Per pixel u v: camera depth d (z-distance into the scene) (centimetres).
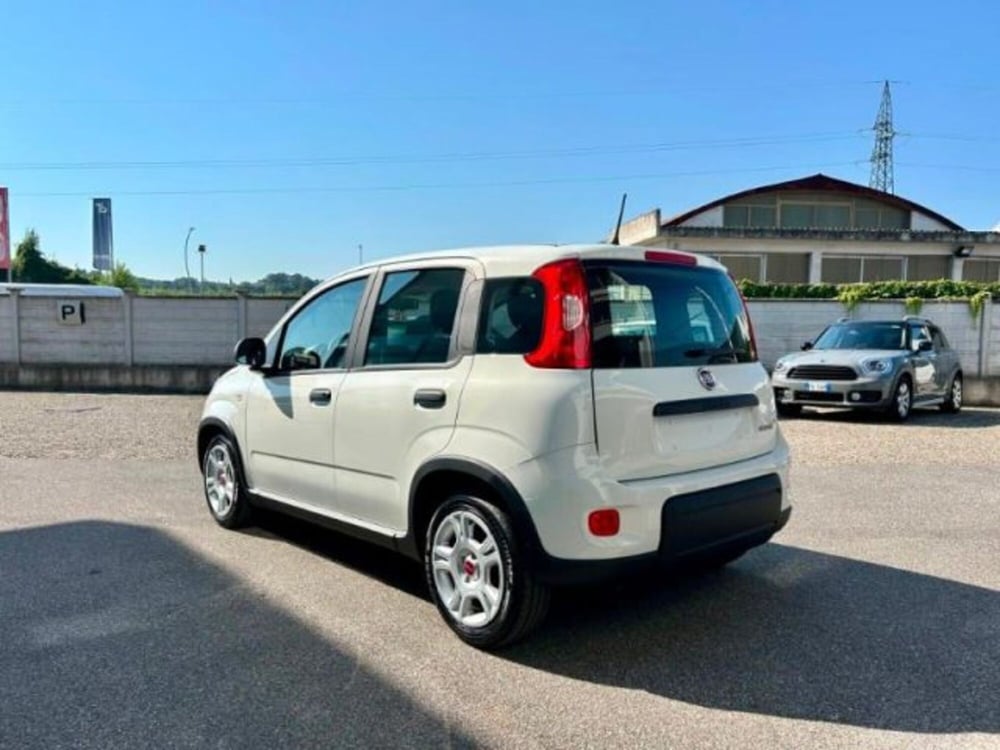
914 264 2938
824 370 1212
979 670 360
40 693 337
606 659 372
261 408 538
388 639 395
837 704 329
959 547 552
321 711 323
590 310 359
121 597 450
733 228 2809
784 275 2886
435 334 412
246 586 471
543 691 341
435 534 402
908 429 1145
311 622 416
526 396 357
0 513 642
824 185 3183
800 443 1008
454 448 384
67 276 4288
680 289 407
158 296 1803
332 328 491
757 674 357
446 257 422
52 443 1002
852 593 461
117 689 341
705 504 375
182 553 535
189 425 1177
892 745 297
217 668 361
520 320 373
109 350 1819
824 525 610
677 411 375
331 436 470
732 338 427
